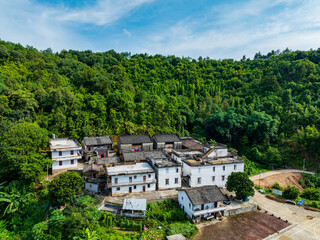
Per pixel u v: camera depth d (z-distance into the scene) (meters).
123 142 56.78
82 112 64.38
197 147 58.50
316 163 64.12
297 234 32.12
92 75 82.38
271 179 56.09
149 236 28.19
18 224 33.31
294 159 67.19
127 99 73.94
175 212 34.50
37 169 37.28
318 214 38.53
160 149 59.34
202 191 35.78
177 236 29.06
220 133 73.94
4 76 63.06
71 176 34.25
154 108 77.69
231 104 92.75
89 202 33.88
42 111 59.22
